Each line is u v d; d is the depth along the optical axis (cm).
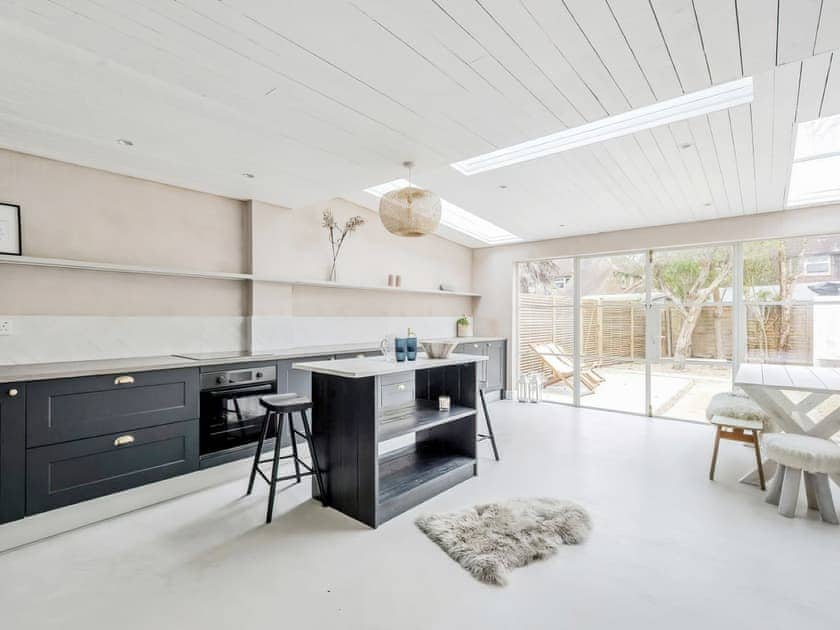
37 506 234
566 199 439
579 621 173
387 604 183
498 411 560
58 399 242
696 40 181
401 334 564
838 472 249
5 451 225
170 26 169
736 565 212
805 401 302
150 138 271
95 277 314
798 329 452
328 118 250
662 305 532
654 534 241
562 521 248
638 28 174
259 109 239
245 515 266
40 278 290
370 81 212
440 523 248
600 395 575
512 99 230
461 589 193
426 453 341
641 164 345
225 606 182
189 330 365
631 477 327
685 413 511
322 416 283
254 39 179
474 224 616
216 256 386
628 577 202
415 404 343
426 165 327
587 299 589
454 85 217
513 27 173
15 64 196
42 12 160
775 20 168
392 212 305
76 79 209
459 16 166
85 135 264
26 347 284
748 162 331
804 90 234
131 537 239
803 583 197
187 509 274
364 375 243
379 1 157
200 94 223
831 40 180
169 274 343
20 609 180
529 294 643
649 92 224
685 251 519
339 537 239
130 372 270
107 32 172
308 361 381
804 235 441
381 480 285
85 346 308
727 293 491
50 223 295
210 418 312
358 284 472
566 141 324
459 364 337
